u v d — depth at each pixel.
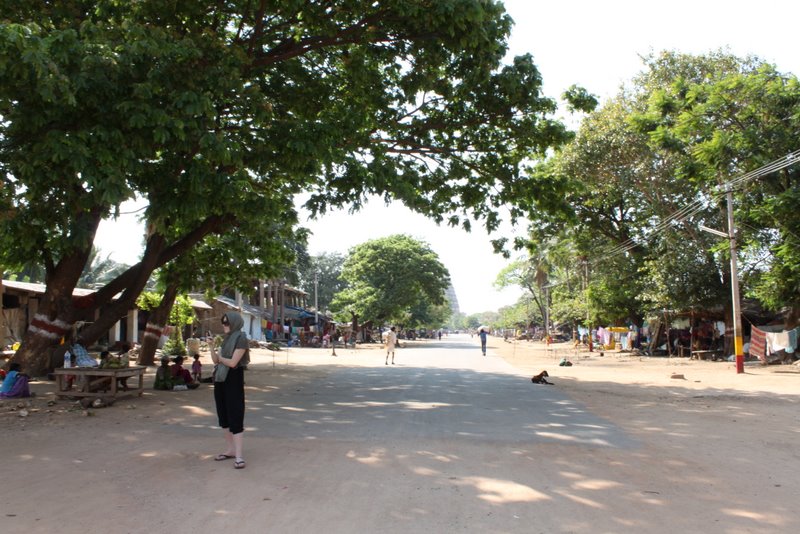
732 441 7.92
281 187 16.86
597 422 9.43
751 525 4.55
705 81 25.80
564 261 43.97
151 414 9.74
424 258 53.19
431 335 128.00
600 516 4.74
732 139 20.28
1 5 9.85
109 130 9.14
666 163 26.48
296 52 12.65
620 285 35.59
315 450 7.07
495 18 12.06
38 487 5.37
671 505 5.04
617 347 41.84
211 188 10.02
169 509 4.79
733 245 20.67
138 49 9.15
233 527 4.40
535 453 7.02
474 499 5.15
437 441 7.67
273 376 18.25
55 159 8.62
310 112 13.67
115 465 6.21
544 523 4.57
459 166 15.50
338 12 11.88
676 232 28.45
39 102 9.05
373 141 13.98
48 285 14.06
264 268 20.69
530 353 39.62
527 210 16.72
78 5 10.89
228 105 11.32
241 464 6.15
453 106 14.77
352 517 4.65
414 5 10.58
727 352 28.61
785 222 20.09
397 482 5.66
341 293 53.34
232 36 13.33
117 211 10.28
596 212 34.56
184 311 26.53
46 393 11.95
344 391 13.93
